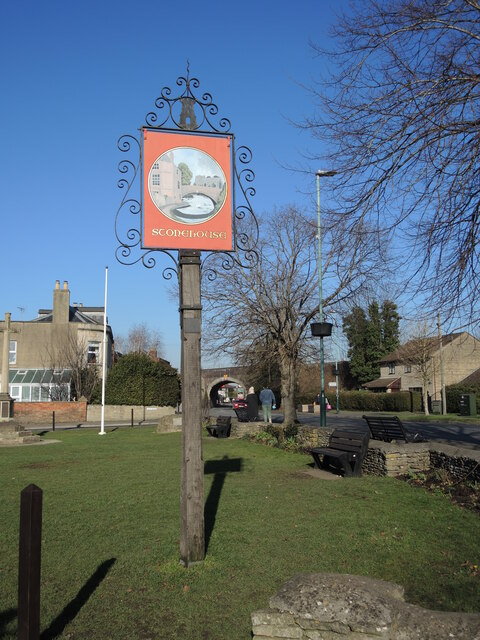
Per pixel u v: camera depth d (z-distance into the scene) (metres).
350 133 7.27
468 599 4.39
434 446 9.54
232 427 19.56
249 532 6.30
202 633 4.02
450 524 6.31
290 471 10.69
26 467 12.20
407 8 6.86
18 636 3.48
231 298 21.77
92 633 4.04
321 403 17.58
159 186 6.15
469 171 6.69
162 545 6.00
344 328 22.83
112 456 14.27
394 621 3.16
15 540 6.29
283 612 3.35
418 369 43.88
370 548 5.63
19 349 44.62
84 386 42.19
